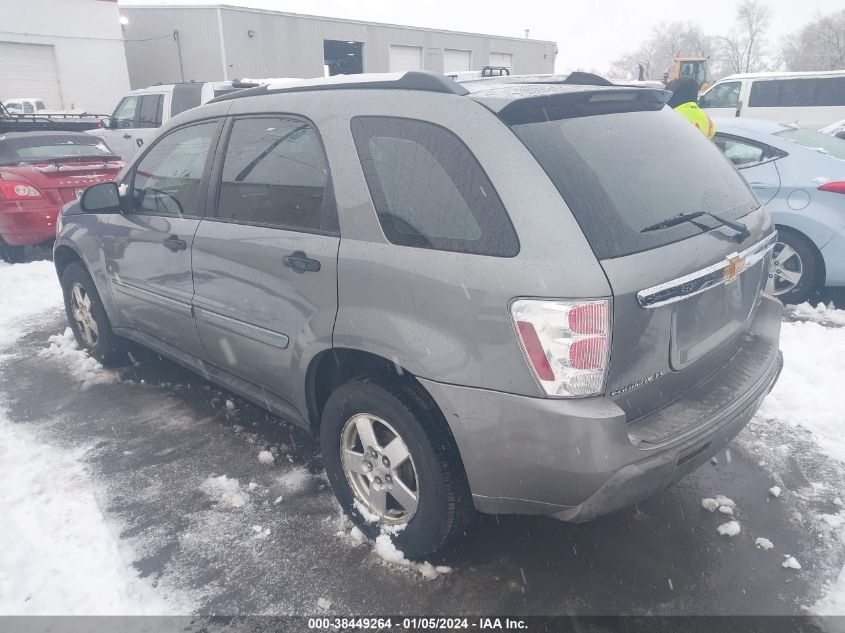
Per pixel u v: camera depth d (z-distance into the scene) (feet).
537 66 122.01
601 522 9.36
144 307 12.67
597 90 8.13
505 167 7.09
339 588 8.20
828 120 44.75
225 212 10.41
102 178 25.82
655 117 9.01
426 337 7.43
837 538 8.93
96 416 12.89
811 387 13.07
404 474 8.46
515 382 6.84
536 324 6.63
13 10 70.23
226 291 10.30
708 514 9.50
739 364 8.85
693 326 7.76
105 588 8.18
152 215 12.02
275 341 9.55
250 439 11.92
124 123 38.52
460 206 7.32
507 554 8.71
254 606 7.93
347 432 8.87
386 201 8.02
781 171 17.79
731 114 47.93
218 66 79.61
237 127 10.43
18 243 24.41
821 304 17.71
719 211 8.50
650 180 7.88
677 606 7.80
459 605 7.88
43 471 10.82
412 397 7.88
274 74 84.02
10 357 16.12
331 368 9.44
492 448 7.14
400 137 8.04
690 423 7.44
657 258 7.06
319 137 8.91
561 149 7.38
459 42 105.70
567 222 6.75
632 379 7.04
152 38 82.89
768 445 11.26
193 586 8.26
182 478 10.65
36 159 25.96
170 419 12.73
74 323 16.01
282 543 9.04
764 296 9.72
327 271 8.45
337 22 88.84
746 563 8.50
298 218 9.11
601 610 7.76
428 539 8.09
